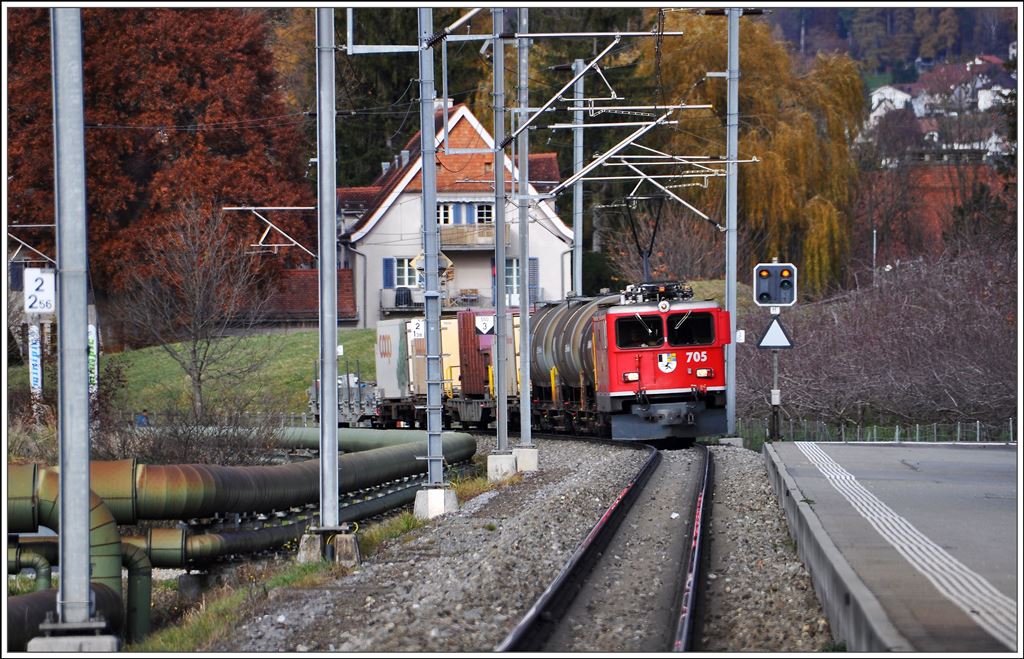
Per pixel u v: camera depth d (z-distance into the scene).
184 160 151.50
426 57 56.69
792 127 151.75
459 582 34.59
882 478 53.16
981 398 92.62
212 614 35.50
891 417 97.19
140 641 36.62
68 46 30.03
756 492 55.56
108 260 151.25
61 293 30.08
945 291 102.12
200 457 67.62
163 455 67.19
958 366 94.25
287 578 39.94
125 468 42.34
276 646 29.33
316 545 43.38
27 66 149.12
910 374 96.00
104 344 150.00
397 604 33.28
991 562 30.22
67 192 29.95
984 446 76.31
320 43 44.31
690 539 41.56
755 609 31.00
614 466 66.25
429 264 56.41
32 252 147.25
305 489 52.28
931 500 44.53
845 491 47.53
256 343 138.62
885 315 102.44
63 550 29.97
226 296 112.88
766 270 77.56
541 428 103.31
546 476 68.44
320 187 44.41
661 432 82.50
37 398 85.56
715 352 83.19
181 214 118.69
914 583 27.20
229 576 44.88
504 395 70.44
